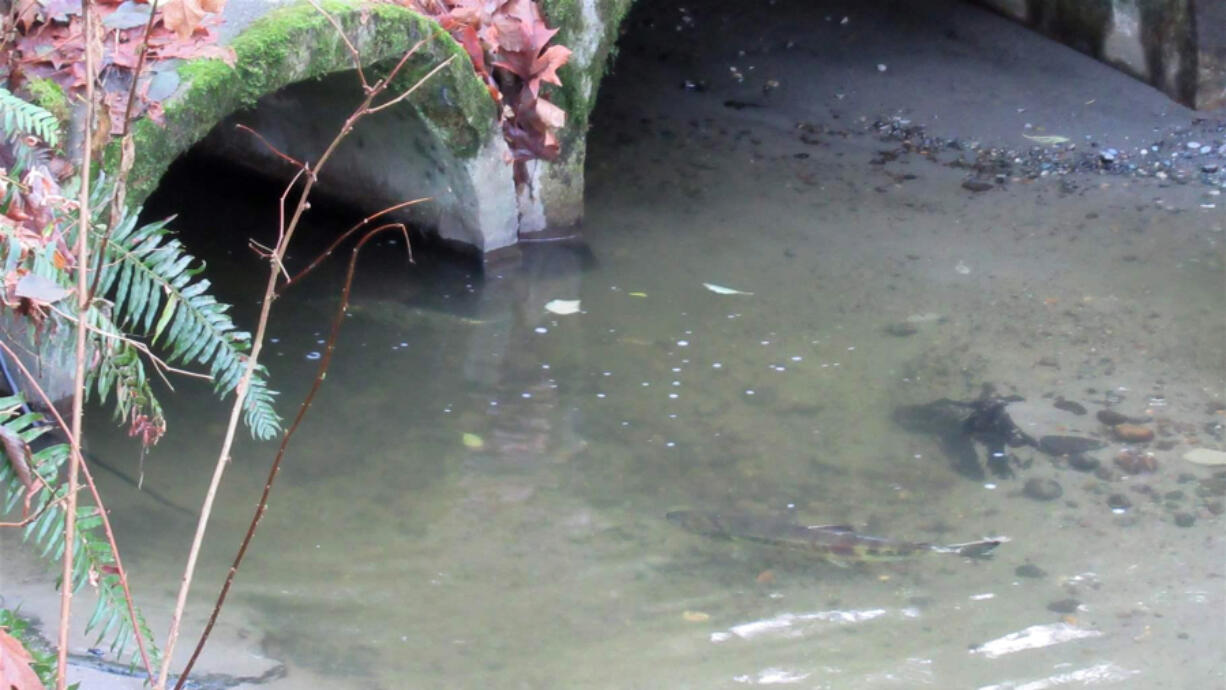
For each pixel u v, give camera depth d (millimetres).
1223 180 6801
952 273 5891
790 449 4531
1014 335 5301
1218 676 3359
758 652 3500
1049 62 8344
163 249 2666
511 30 5777
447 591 3762
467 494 4262
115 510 4039
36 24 4000
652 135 7754
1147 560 3885
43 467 2217
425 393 4875
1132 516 4105
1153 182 6848
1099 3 8031
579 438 4602
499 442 4566
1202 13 7352
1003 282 5785
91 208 2617
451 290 5773
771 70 8680
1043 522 4090
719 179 7113
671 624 3627
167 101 4199
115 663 3197
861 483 4320
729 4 9656
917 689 3328
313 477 4328
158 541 3906
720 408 4797
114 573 2281
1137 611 3654
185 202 6676
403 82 5402
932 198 6793
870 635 3572
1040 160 7211
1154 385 4891
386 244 6309
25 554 3689
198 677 3238
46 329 2629
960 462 4434
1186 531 4016
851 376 5008
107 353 2594
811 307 5578
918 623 3629
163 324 2664
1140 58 7883
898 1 9375
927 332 5344
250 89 4582
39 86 3867
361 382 4938
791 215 6609
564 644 3531
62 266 2496
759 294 5715
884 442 4559
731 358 5152
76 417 1854
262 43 4582
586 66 6164
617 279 5883
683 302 5641
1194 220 6371
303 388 4875
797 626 3623
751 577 3863
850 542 3943
